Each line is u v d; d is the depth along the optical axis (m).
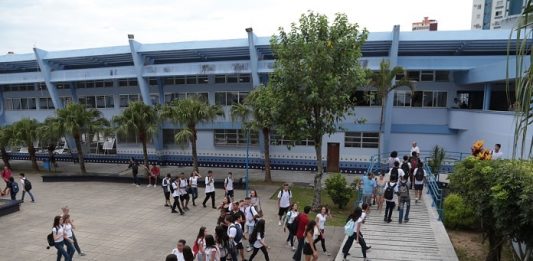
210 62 26.09
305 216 10.77
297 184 22.92
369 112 25.42
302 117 15.46
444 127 25.02
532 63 3.57
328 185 17.09
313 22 15.25
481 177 10.01
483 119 20.31
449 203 14.97
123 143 31.59
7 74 31.52
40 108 34.66
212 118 23.97
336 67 15.33
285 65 15.37
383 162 24.97
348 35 15.28
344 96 15.27
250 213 12.16
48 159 30.20
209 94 28.80
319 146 16.66
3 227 15.01
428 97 25.23
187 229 14.60
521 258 10.20
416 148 19.23
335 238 13.31
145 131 24.16
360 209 10.92
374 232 13.06
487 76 19.34
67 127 24.00
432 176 17.94
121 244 13.05
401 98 25.53
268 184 22.95
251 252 12.00
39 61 29.22
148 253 12.27
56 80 29.88
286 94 15.38
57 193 21.05
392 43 22.06
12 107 35.69
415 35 22.30
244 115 22.39
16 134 27.69
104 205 18.30
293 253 12.06
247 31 24.09
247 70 25.25
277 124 16.78
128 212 17.02
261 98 17.81
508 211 8.44
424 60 22.50
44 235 14.07
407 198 13.70
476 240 13.74
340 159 26.50
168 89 29.64
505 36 21.14
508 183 8.41
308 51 14.96
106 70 28.30
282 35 15.66
